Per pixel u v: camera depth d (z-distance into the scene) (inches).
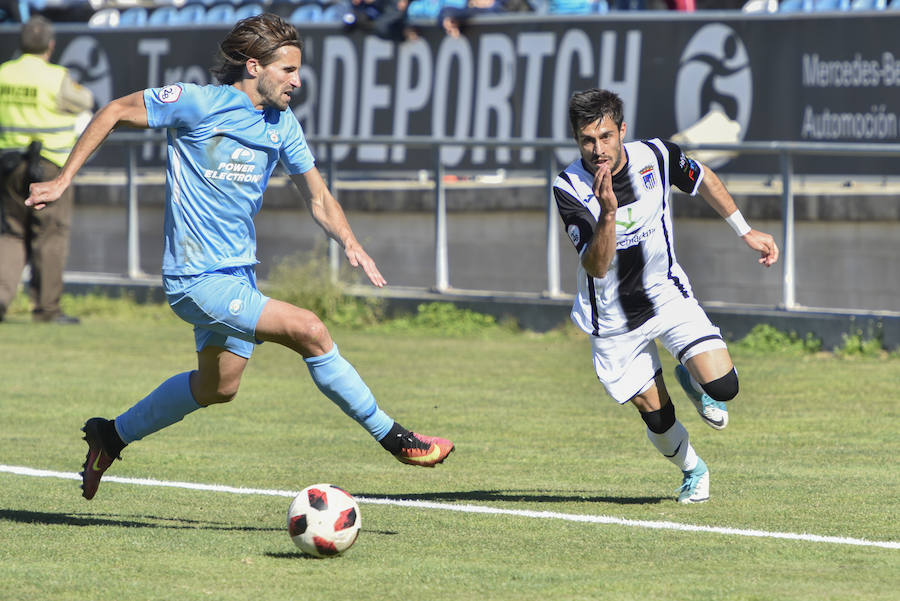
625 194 723.4
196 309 657.6
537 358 1416.1
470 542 663.1
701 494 765.9
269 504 770.2
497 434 1021.2
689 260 1485.0
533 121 1726.1
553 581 577.6
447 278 1644.9
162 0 2364.7
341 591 560.7
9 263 1638.8
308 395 1209.4
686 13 1633.9
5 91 1576.0
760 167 1476.4
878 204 1385.3
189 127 649.0
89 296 1828.2
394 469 890.1
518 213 1590.8
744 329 1450.5
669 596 551.8
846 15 1540.4
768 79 1590.8
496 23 1747.0
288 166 691.4
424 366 1364.4
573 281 1561.3
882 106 1520.7
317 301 1662.2
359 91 1839.3
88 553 633.6
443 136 1785.2
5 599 548.1
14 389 1226.6
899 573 593.6
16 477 846.5
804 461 901.8
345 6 2050.9
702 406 768.9
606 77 1681.8
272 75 652.7
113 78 2007.9
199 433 1027.9
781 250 1434.5
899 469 870.4
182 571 595.8
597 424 1062.4
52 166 1594.5
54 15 2361.0
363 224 1699.1
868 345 1375.5
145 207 1834.4
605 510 749.3
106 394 1201.4
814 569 602.9
